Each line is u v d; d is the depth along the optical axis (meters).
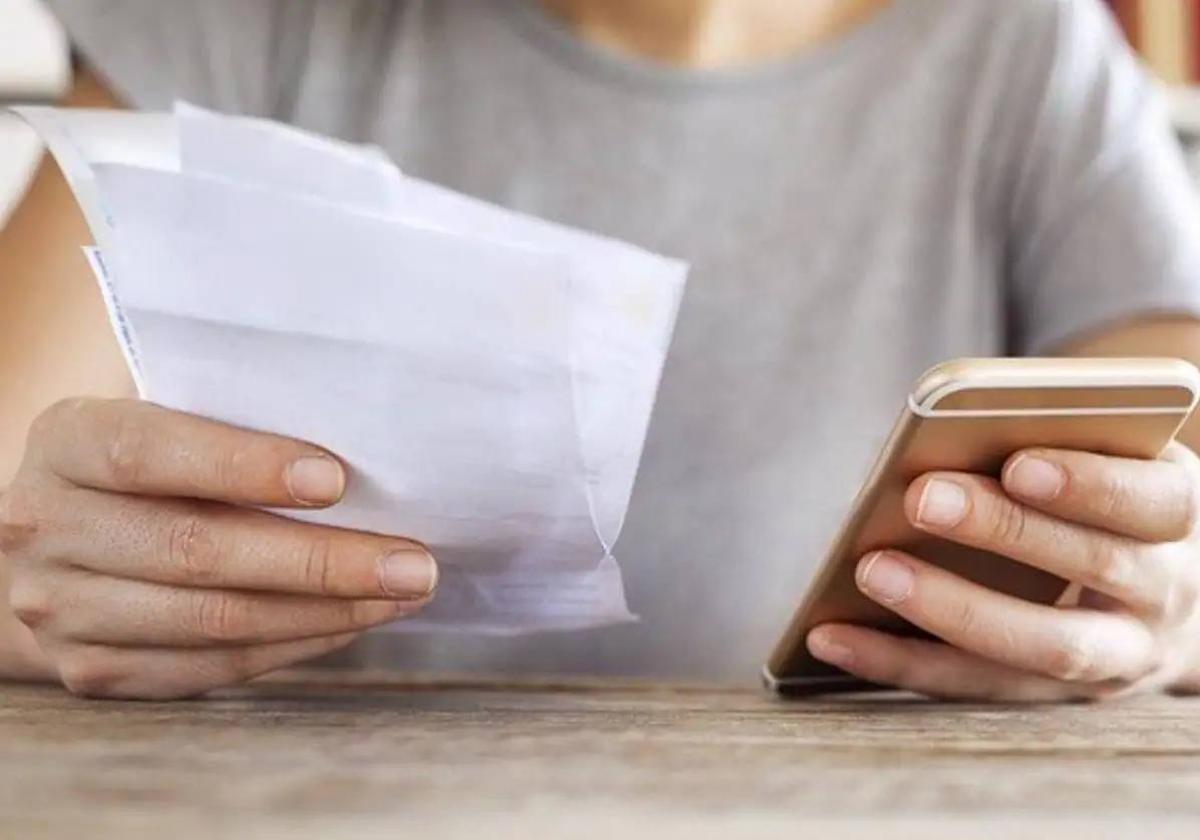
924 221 1.24
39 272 1.08
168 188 0.57
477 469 0.62
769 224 1.23
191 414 0.65
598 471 0.64
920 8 1.28
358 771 0.44
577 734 0.57
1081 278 1.25
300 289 0.58
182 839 0.32
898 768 0.48
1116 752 0.56
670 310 0.63
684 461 1.18
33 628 0.72
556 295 0.58
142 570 0.67
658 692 0.83
